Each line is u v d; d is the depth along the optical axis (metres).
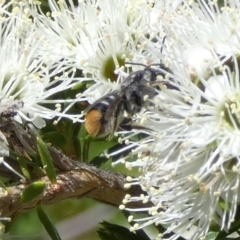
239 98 0.19
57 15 0.22
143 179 0.20
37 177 0.19
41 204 0.19
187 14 0.20
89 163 0.21
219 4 0.21
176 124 0.20
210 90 0.19
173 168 0.20
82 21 0.22
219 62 0.19
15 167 0.19
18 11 0.21
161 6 0.21
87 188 0.19
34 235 0.20
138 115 0.20
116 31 0.21
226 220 0.20
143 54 0.21
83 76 0.22
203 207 0.20
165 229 0.21
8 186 0.19
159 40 0.20
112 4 0.22
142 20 0.21
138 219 0.20
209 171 0.19
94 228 0.26
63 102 0.21
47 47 0.21
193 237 0.20
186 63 0.20
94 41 0.21
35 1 0.22
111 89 0.21
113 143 0.22
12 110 0.19
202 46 0.20
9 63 0.21
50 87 0.21
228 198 0.19
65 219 0.26
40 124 0.20
